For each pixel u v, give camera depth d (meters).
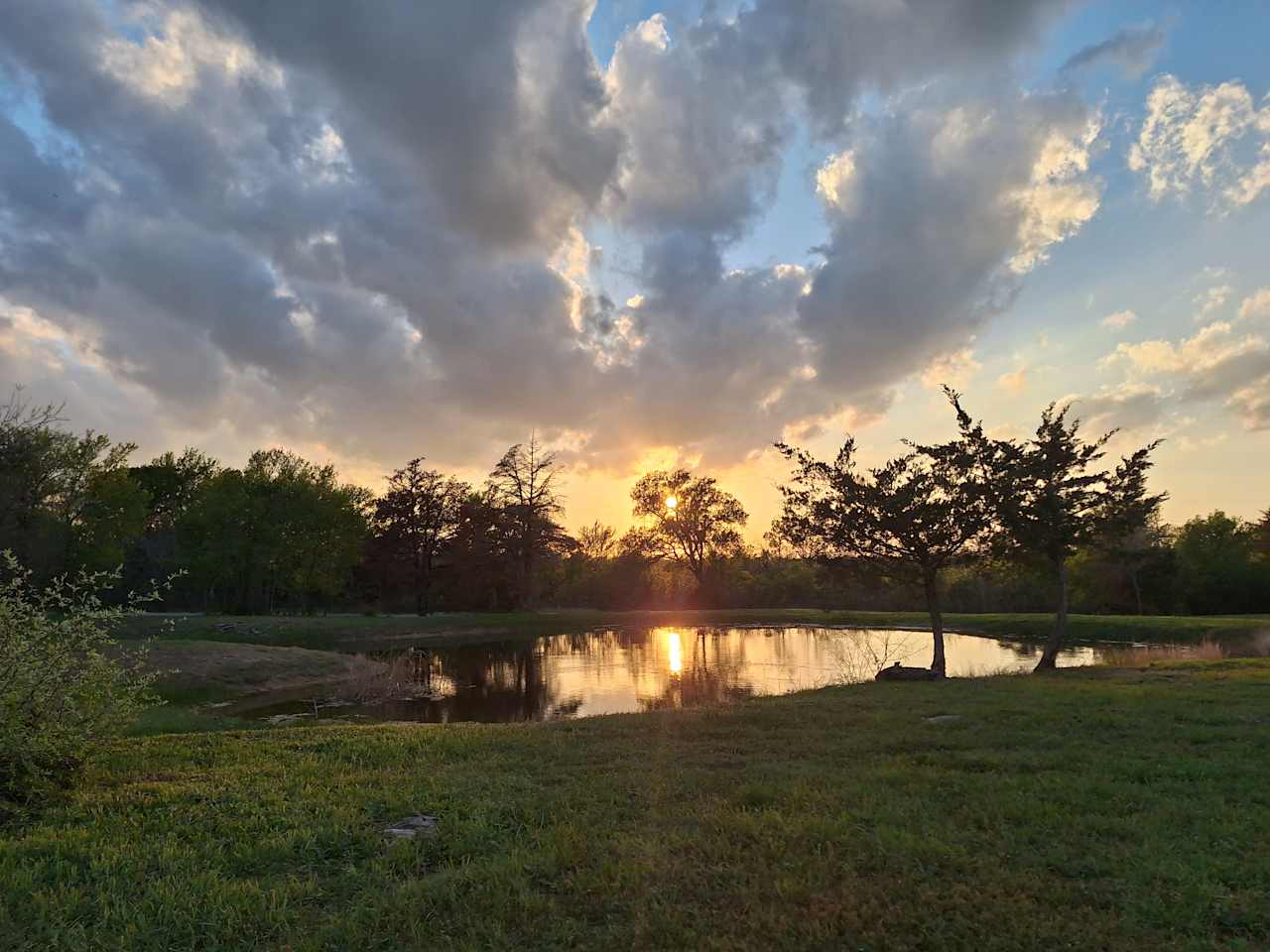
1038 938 4.25
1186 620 39.50
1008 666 27.09
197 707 21.56
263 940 4.56
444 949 4.34
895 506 20.02
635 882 5.15
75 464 33.78
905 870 5.21
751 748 9.67
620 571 85.06
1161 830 5.91
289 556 55.12
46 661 7.63
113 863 5.64
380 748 10.08
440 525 68.75
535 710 20.91
